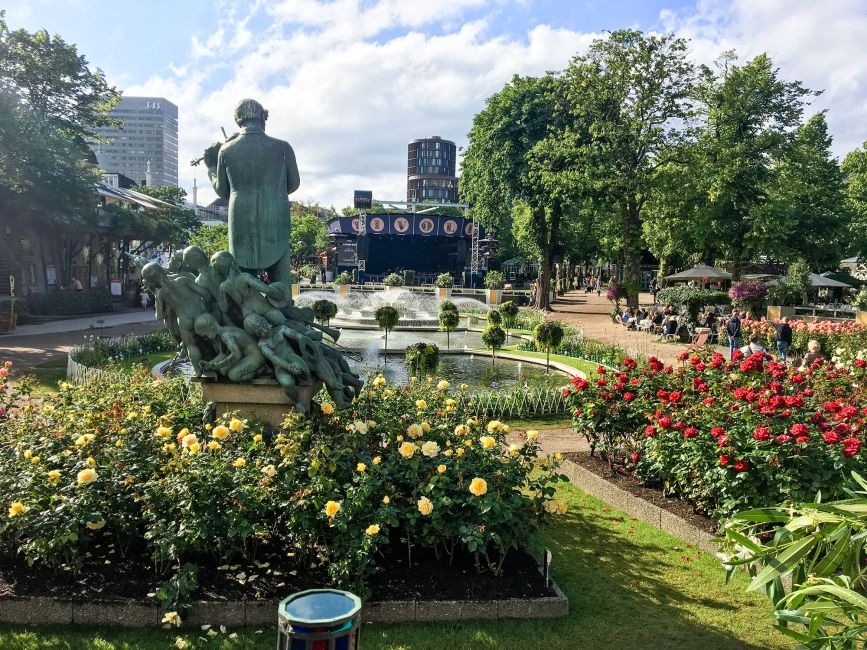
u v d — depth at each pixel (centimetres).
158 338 1986
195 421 746
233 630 479
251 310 717
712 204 3797
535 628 496
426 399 832
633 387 853
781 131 3734
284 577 521
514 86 4184
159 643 461
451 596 513
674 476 714
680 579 584
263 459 563
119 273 4209
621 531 693
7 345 2041
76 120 2895
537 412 1249
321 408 658
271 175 798
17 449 576
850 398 886
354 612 315
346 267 7919
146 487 524
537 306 4425
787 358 2041
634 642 484
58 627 478
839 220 4272
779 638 494
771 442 613
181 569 497
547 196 4078
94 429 617
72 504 494
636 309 3281
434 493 528
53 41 2647
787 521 381
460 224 6900
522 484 564
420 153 17762
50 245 3425
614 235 5200
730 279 4003
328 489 514
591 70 3406
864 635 477
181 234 4594
